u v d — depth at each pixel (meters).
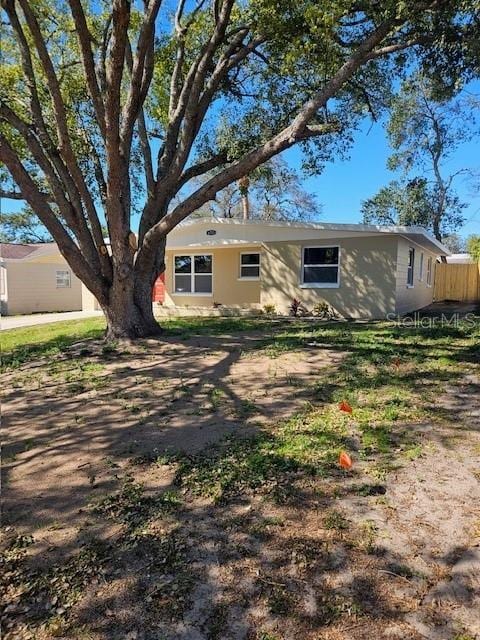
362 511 2.65
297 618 1.89
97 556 2.31
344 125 9.55
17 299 19.64
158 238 7.92
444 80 7.41
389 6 5.50
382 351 6.99
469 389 4.92
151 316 8.84
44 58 6.59
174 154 8.66
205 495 2.87
